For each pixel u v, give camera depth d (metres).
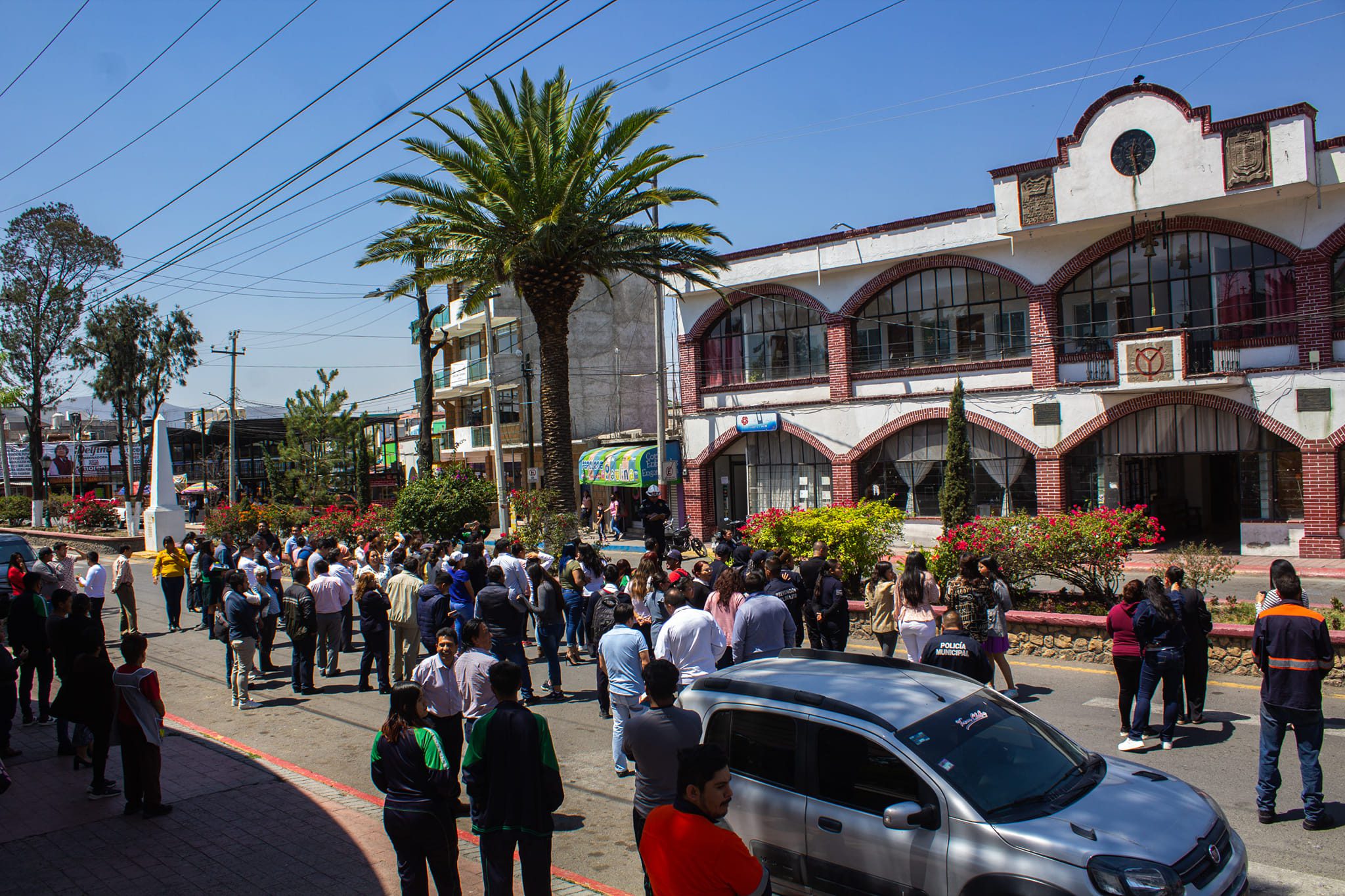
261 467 70.81
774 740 6.11
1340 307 22.81
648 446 37.09
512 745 5.73
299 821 8.14
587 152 21.06
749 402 33.66
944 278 29.17
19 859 7.37
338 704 12.61
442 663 8.31
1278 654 7.25
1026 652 13.69
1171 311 25.31
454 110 20.84
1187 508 29.89
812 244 31.25
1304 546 23.08
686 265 24.17
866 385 30.75
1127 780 5.78
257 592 14.66
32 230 52.53
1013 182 26.03
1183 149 23.39
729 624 10.73
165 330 58.59
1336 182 22.00
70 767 9.95
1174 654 9.08
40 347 52.94
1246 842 7.05
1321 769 7.28
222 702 12.95
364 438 46.75
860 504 17.19
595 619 11.37
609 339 44.03
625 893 6.62
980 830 5.14
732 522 30.88
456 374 49.47
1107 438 26.38
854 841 5.56
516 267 21.36
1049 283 26.80
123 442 57.53
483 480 24.86
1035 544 14.41
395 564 14.16
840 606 12.13
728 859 4.00
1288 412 23.25
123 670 8.38
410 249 22.23
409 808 5.69
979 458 28.84
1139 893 4.61
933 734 5.70
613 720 10.22
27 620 11.84
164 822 8.15
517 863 7.19
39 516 47.50
